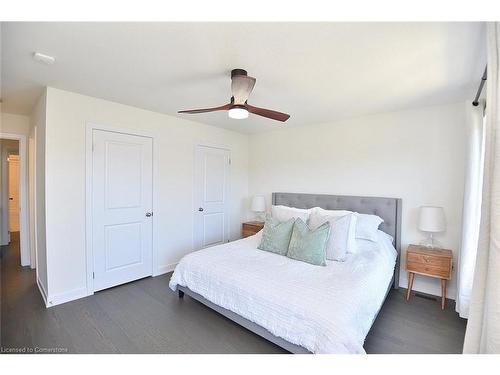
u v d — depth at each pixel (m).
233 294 2.04
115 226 3.07
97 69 2.10
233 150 4.64
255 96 2.70
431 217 2.69
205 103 3.02
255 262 2.43
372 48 1.72
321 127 3.87
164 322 2.31
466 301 2.38
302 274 2.13
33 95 2.74
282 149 4.39
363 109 3.12
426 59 1.85
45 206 2.53
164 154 3.54
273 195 4.35
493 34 1.14
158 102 2.99
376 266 2.31
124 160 3.13
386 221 3.17
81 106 2.73
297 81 2.29
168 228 3.64
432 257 2.62
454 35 1.54
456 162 2.81
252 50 1.77
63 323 2.26
